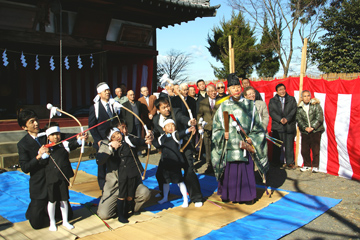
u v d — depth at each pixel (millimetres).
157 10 10070
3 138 8109
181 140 4895
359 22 17641
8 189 6020
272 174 6961
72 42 9539
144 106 8633
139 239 3789
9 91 13242
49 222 4336
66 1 9211
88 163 8328
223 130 4957
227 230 4012
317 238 3859
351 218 4441
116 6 9312
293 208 4801
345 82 6676
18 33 8500
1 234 3975
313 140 6902
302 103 7016
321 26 19672
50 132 3883
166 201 5219
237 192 4883
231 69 7848
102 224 4250
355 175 6410
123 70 12594
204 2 10680
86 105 13375
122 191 4234
